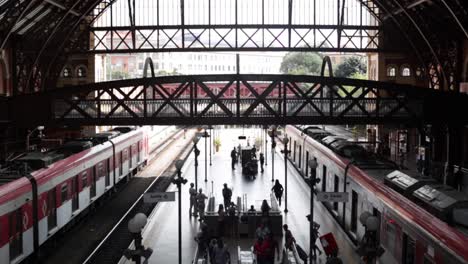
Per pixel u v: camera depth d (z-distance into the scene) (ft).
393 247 56.65
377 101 95.14
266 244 63.00
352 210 77.05
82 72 153.69
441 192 50.47
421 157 114.32
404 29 140.15
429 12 123.24
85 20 144.25
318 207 100.07
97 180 98.68
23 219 64.34
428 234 46.65
